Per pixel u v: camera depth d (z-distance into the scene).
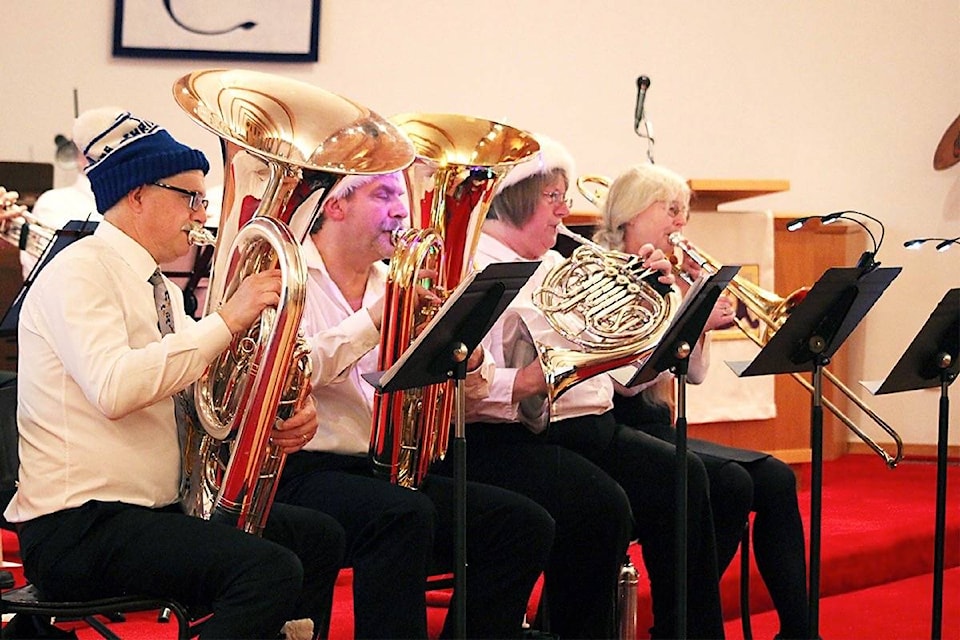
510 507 3.87
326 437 3.95
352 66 8.41
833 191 8.80
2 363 6.23
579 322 4.15
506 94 8.57
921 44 8.72
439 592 5.29
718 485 4.58
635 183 4.73
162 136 3.39
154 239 3.38
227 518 3.28
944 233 8.72
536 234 4.48
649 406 4.90
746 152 8.76
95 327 3.18
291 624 3.57
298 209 3.33
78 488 3.21
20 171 7.09
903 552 6.14
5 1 8.08
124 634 4.55
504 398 4.12
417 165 3.88
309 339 3.82
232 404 3.31
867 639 5.05
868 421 8.77
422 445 3.86
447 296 3.78
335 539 3.59
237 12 8.21
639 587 5.21
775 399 7.64
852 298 3.75
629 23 8.64
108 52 8.16
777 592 4.64
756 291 4.54
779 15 8.73
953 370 4.19
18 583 4.83
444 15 8.49
